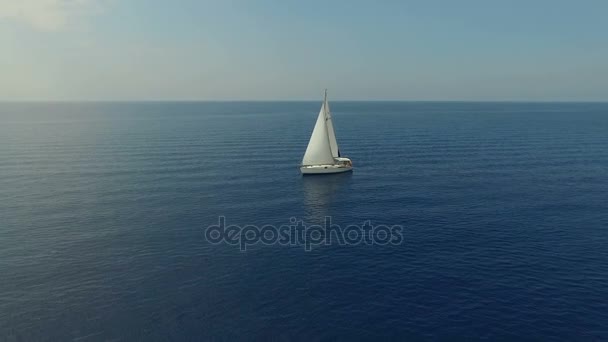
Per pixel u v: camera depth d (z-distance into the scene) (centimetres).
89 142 14162
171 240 5141
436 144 13938
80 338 3189
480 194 7300
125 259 4578
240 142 14362
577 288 3931
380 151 12362
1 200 6800
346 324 3397
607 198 6981
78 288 3928
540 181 8269
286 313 3550
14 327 3312
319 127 8925
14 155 11356
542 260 4559
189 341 3161
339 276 4219
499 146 13338
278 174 9006
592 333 3244
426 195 7262
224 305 3662
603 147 13012
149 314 3509
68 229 5484
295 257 4678
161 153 11762
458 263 4503
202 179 8444
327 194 7356
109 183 8025
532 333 3259
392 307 3641
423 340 3200
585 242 5053
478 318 3466
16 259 4541
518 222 5800
